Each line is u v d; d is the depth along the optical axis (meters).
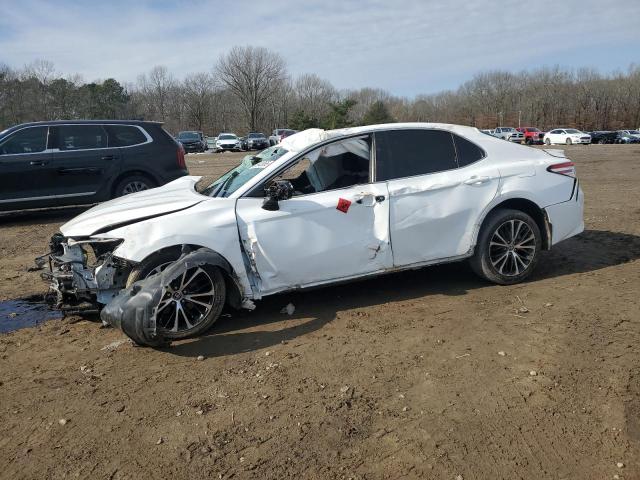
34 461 2.88
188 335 4.28
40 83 68.75
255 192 4.64
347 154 4.93
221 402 3.39
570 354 3.84
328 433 3.03
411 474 2.69
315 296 5.27
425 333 4.30
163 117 83.25
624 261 6.18
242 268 4.48
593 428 3.01
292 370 3.77
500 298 5.02
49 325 4.85
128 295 4.07
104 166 9.79
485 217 5.19
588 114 77.12
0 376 3.86
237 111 84.00
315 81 84.38
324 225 4.65
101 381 3.72
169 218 4.38
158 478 2.72
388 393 3.42
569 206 5.48
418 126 5.18
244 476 2.71
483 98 87.50
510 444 2.89
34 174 9.44
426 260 5.03
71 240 4.47
